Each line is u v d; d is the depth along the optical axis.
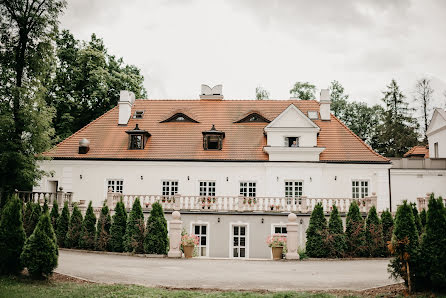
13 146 19.78
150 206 26.88
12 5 21.05
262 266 17.50
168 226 26.53
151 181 29.75
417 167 31.89
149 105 34.12
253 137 30.89
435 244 12.03
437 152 36.59
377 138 55.19
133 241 21.27
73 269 15.70
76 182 30.09
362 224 21.42
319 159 29.20
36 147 21.03
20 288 12.07
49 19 21.83
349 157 29.36
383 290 12.48
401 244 12.28
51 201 27.02
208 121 32.38
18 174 20.41
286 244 20.95
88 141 30.66
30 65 21.33
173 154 29.94
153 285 13.12
